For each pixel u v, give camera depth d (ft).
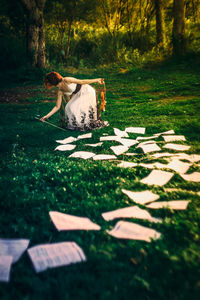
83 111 15.89
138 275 5.03
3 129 16.60
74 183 8.94
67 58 56.18
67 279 4.96
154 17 60.54
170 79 33.19
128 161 10.82
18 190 8.43
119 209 7.16
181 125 15.01
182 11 45.24
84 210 7.38
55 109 15.44
